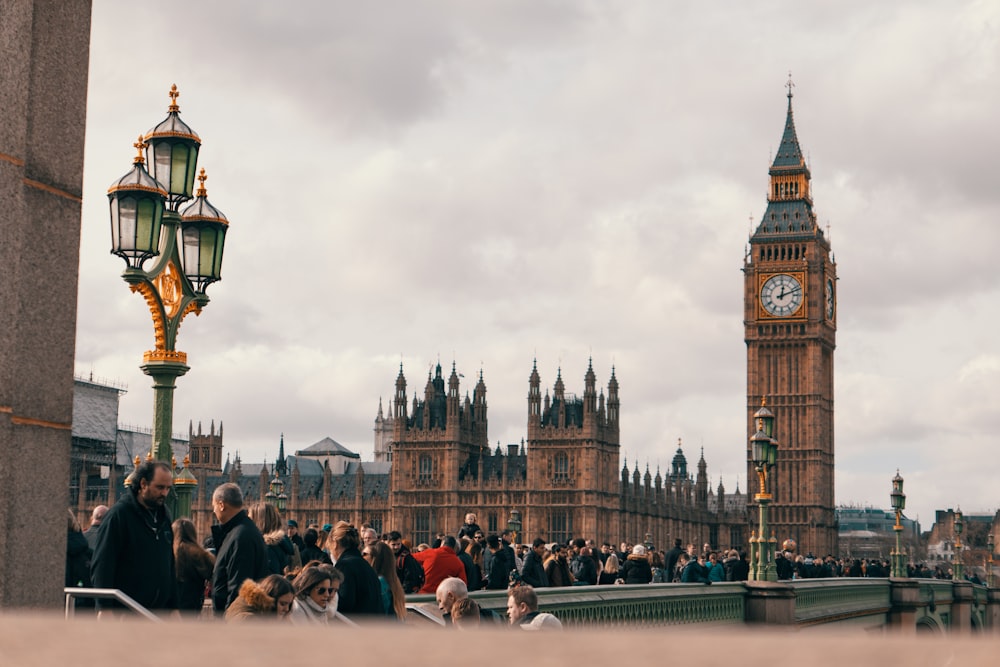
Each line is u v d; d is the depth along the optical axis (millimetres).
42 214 7145
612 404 186625
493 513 183250
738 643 1429
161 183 20516
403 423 187250
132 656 1427
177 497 20875
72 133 7441
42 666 1407
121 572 13375
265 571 15180
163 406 20156
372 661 1406
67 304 7383
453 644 1458
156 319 20172
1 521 6695
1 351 6656
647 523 198375
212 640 1481
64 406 7352
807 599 52500
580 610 29391
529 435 182125
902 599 69188
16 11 6809
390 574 16844
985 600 95375
